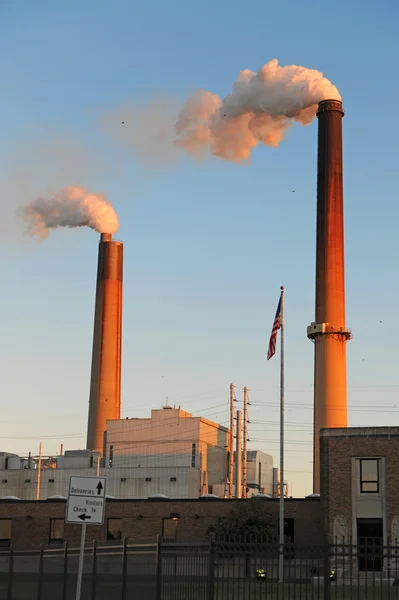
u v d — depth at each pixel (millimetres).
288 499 79062
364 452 73312
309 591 37594
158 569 29469
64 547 36344
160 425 150625
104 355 166375
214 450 152500
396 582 26703
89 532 84625
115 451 152250
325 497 74000
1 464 145875
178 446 148375
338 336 130500
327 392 129500
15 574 41156
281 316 66000
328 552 26031
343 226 133375
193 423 148250
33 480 139750
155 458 149375
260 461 153000
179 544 28625
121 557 32562
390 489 72250
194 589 27547
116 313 168625
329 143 135750
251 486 148125
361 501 72750
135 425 152500
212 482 150000
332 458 74188
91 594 34750
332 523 72812
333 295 130750
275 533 76500
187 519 82188
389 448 72938
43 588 39469
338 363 130125
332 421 128500
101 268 170375
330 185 133625
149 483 135500
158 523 82875
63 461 142000
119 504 84312
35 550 39594
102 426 163500
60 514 86375
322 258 132250
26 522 86938
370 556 26203
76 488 26344
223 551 26656
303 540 77562
